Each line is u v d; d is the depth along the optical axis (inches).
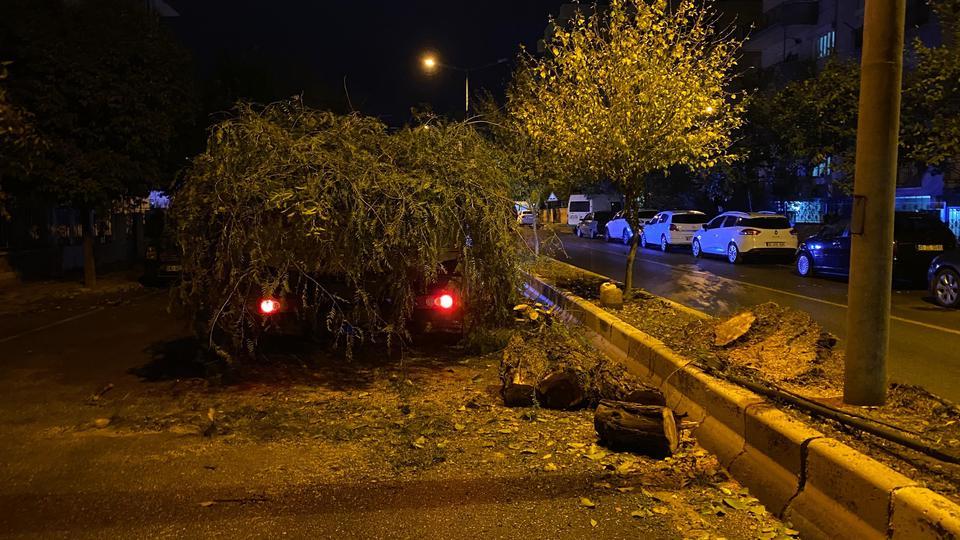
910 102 599.5
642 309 417.4
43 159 595.2
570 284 546.9
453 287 335.3
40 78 600.7
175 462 209.8
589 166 446.0
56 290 656.4
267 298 275.9
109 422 248.7
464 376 314.0
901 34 201.2
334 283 312.8
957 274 486.6
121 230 992.2
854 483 148.1
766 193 1296.8
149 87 644.7
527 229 406.9
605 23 452.4
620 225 1254.3
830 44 1301.7
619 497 182.9
